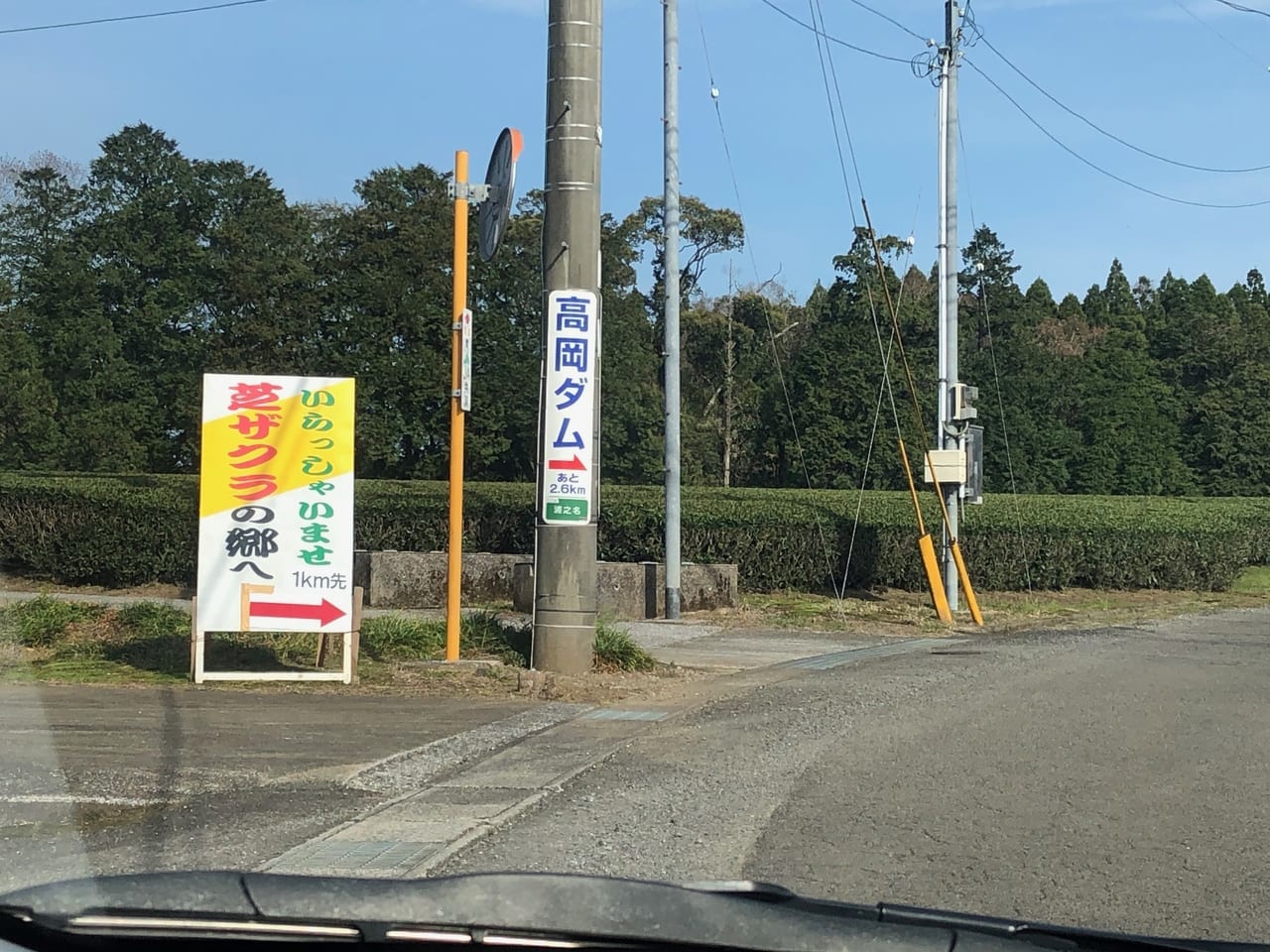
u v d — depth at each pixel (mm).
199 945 3299
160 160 40812
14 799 6121
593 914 3400
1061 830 6062
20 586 16875
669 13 15352
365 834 5770
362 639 11125
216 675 9531
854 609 16812
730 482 44156
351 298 34969
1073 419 49281
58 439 33781
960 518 18344
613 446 37688
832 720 8930
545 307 10492
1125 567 20297
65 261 38250
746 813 6340
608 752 7762
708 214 42375
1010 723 8867
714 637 14055
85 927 3299
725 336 44469
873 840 5867
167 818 5918
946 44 16703
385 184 35625
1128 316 64312
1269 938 4566
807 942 3332
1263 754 7852
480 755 7594
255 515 9516
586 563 10484
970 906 4906
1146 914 4836
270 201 42000
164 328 39094
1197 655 12742
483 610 14625
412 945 3299
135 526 16828
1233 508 27672
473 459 35094
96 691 9094
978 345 49250
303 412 9578
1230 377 52219
